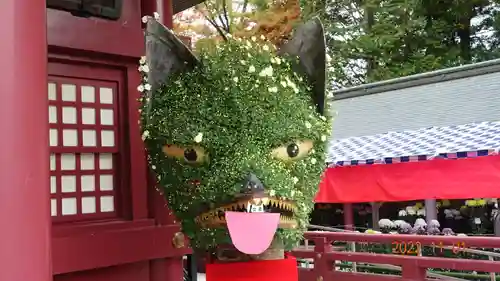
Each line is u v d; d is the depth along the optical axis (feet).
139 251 11.25
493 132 27.53
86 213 11.07
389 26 54.54
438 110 33.63
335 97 39.73
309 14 52.85
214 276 8.87
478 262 21.62
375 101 37.32
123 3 11.67
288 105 8.84
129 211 11.51
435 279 23.30
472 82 33.19
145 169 11.75
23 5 6.29
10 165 6.07
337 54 55.72
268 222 8.07
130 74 11.80
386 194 28.17
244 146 8.45
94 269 10.82
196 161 8.58
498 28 59.26
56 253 10.03
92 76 11.36
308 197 9.09
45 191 6.40
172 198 9.00
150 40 8.97
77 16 11.03
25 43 6.27
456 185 25.57
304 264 33.14
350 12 59.31
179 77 9.12
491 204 32.42
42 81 6.48
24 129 6.20
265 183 8.21
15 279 6.00
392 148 30.09
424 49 57.00
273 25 35.37
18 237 6.05
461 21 58.85
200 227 8.70
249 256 9.04
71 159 11.00
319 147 9.27
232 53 9.26
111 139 11.59
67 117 10.96
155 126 8.95
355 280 25.61
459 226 34.12
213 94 8.74
